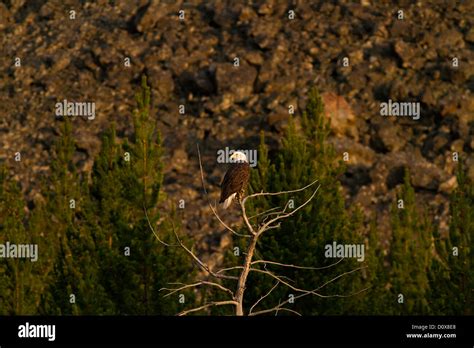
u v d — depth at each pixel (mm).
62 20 108562
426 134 90375
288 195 42094
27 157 87625
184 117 91688
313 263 40656
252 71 94688
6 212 46094
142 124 44500
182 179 82562
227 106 91500
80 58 102438
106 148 45719
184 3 108062
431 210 77188
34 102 97250
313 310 40625
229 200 28359
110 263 41375
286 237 41156
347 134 84125
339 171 44688
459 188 43844
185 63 98500
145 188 44094
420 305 43531
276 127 85875
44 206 57938
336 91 94938
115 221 43562
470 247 42906
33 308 44594
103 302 40219
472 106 92312
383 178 79750
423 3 107750
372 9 107062
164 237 42031
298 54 99312
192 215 75938
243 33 102250
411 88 95188
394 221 50656
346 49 100500
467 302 42531
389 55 100125
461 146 88000
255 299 40344
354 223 44781
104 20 107562
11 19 110812
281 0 107312
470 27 104750
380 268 45844
